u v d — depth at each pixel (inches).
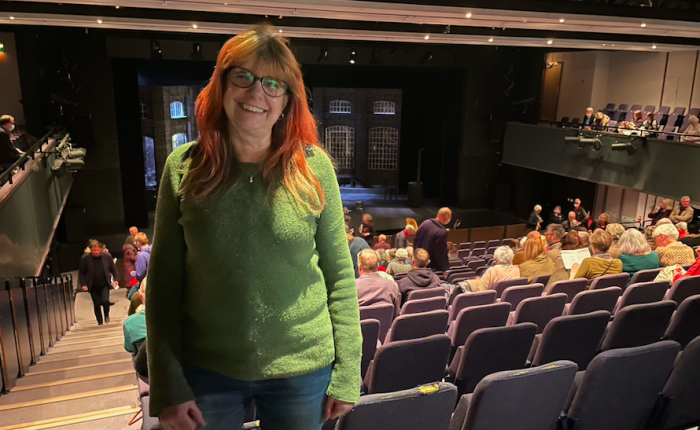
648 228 344.5
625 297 162.7
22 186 304.2
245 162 44.4
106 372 193.3
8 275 253.6
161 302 46.9
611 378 88.0
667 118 588.1
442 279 289.3
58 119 570.6
